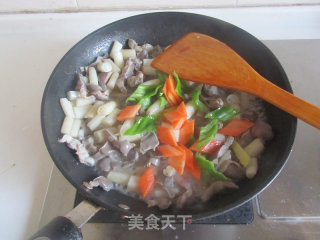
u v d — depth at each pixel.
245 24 0.42
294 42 0.40
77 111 0.34
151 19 0.37
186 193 0.28
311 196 0.28
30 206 0.29
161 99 0.33
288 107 0.27
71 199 0.29
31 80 0.39
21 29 0.43
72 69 0.35
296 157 0.30
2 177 0.31
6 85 0.38
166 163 0.31
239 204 0.24
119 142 0.31
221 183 0.27
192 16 0.36
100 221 0.28
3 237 0.28
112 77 0.37
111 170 0.31
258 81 0.30
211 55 0.33
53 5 0.42
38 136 0.34
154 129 0.32
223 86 0.31
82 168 0.31
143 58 0.38
